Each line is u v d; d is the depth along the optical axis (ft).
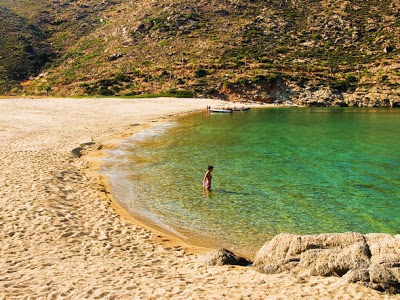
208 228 44.80
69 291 24.73
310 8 378.32
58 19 424.05
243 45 328.29
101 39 381.81
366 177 69.41
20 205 44.24
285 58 307.99
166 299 23.89
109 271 29.25
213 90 272.51
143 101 229.25
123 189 58.65
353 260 28.19
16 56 340.80
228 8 388.98
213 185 62.49
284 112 216.13
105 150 88.02
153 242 39.17
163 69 299.38
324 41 328.70
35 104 183.73
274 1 395.96
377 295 24.43
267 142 107.24
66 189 53.57
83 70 319.47
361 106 260.01
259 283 27.14
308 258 30.07
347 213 50.96
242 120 168.76
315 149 97.09
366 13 351.25
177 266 32.35
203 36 347.77
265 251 33.22
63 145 85.46
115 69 311.88
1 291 24.35
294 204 54.08
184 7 390.42
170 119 163.73
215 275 29.48
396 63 281.95
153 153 87.04
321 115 198.70
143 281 27.25
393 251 29.14
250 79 276.21
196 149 93.56
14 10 435.94
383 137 120.16
